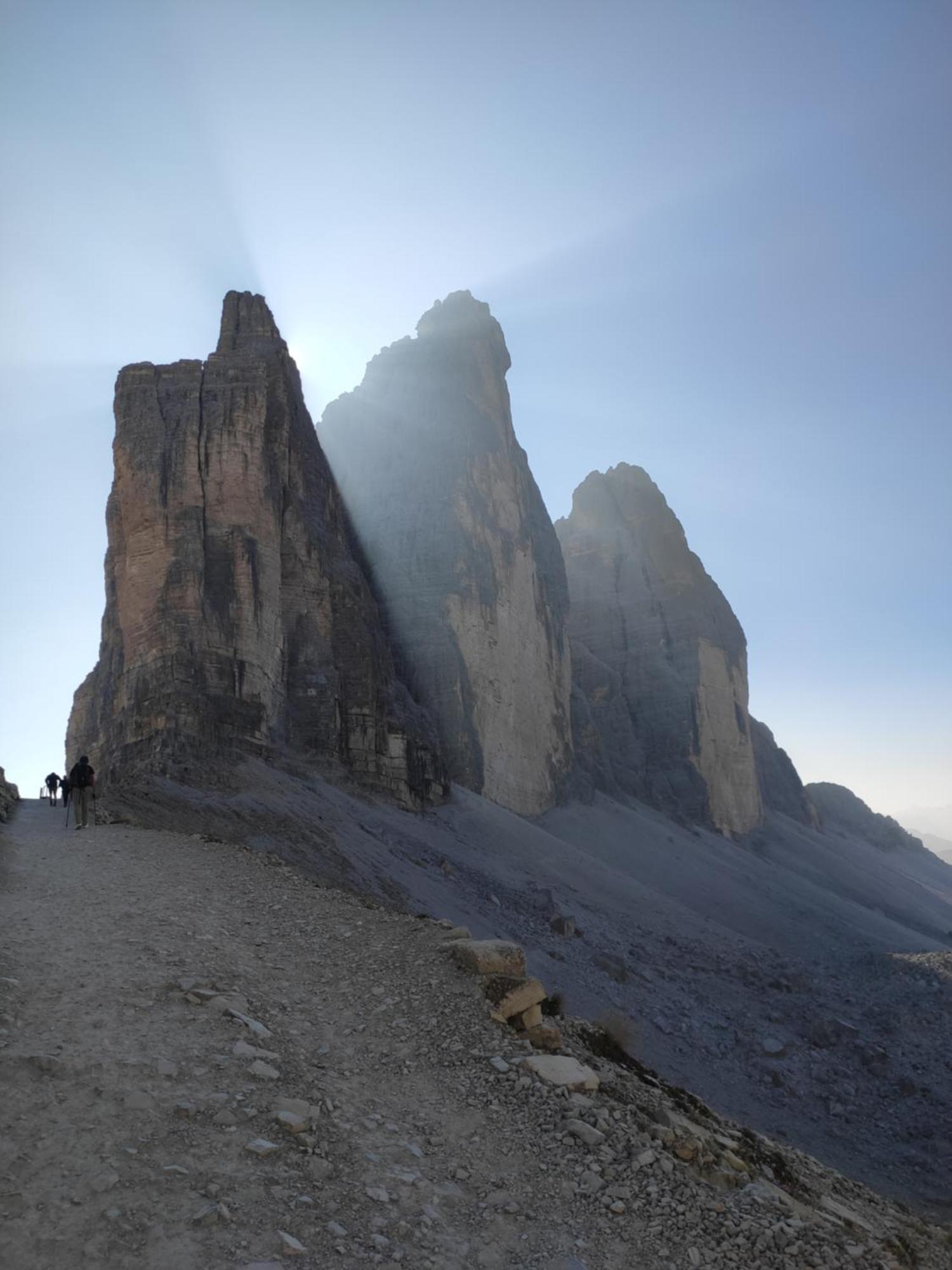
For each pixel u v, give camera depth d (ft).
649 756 321.73
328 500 177.37
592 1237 23.45
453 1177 24.91
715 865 244.01
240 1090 26.13
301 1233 20.99
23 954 33.63
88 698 179.83
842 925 213.66
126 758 123.34
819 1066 108.78
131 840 61.67
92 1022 28.55
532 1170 25.80
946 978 148.97
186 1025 29.48
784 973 152.97
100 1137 22.74
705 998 128.47
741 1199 26.84
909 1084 104.68
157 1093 25.07
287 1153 23.90
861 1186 39.47
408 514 232.94
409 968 37.81
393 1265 20.65
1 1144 21.74
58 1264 18.56
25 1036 26.89
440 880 129.39
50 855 54.39
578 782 255.91
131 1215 20.22
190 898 45.44
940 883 462.19
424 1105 28.30
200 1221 20.42
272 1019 31.68
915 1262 29.27
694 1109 35.14
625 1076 34.24
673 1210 25.12
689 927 171.83
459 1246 22.09
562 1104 29.01
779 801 415.03
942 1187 77.25
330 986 36.47
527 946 118.21
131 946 36.09
